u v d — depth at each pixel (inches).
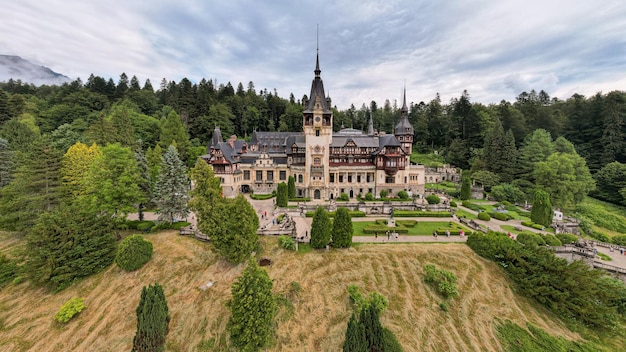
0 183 2203.5
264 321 1114.7
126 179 1879.9
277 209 2484.0
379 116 7229.3
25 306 1374.3
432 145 5708.7
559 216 2479.1
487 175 3494.1
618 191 3112.7
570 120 4279.0
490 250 1727.4
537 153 3442.4
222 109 5211.6
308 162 3043.8
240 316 1101.7
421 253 1717.5
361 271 1569.9
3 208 1871.3
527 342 1304.1
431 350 1220.5
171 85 7185.0
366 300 1337.4
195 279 1496.1
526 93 6013.8
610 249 2070.6
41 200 1866.4
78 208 1656.0
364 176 3181.6
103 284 1478.8
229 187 3046.3
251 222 1587.1
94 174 1881.2
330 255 1678.2
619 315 1513.3
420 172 3230.8
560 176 2824.8
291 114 5876.0
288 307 1354.6
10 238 1977.1
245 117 5629.9
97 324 1268.5
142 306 1114.7
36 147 1990.7
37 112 4579.2
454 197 3348.9
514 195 3048.7
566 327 1421.0
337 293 1438.2
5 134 3134.8
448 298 1465.3
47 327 1268.5
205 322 1272.1
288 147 3373.5
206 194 1801.2
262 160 3309.5
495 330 1343.5
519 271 1604.3
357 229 2055.9
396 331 1269.7
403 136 3412.9
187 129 4601.4
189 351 1171.3
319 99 2999.5
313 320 1310.3
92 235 1590.8
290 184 2915.8
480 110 5226.4
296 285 1450.5
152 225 2000.5
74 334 1230.3
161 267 1563.7
